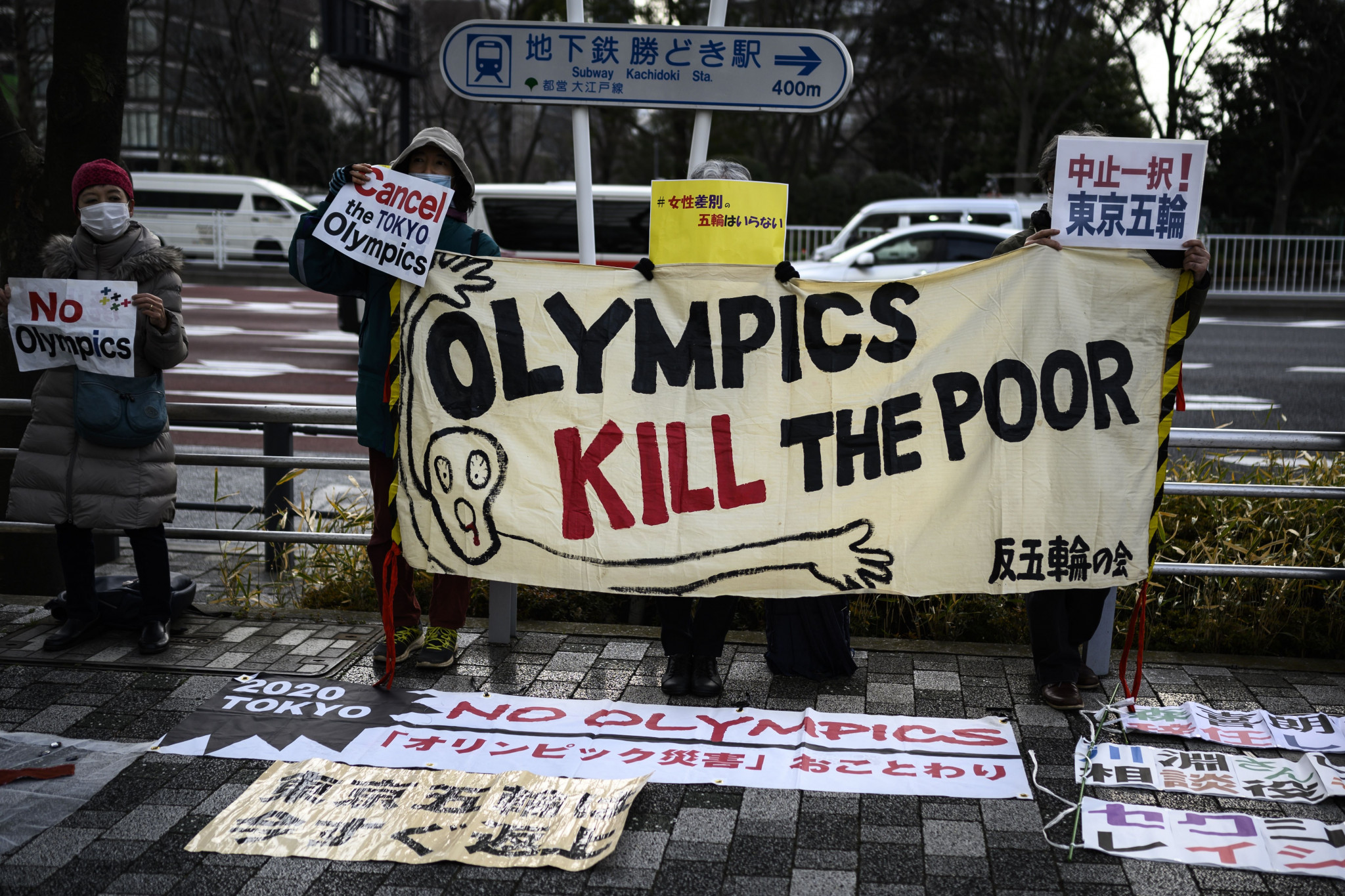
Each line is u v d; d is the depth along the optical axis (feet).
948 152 137.59
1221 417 32.65
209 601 17.43
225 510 20.21
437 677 13.74
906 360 12.82
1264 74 97.09
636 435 13.04
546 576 13.21
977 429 12.83
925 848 9.96
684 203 12.83
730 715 12.62
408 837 10.05
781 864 9.73
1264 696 13.20
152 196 79.46
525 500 13.16
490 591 14.73
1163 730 12.16
